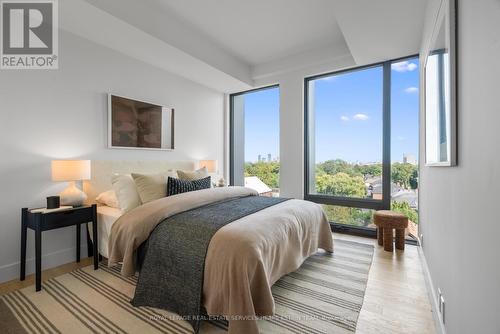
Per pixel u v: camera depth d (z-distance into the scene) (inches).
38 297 72.6
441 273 58.1
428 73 76.2
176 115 146.3
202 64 131.5
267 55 149.6
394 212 116.2
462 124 42.3
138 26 96.3
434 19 65.6
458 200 44.4
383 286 79.4
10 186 84.8
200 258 59.1
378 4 81.8
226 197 99.6
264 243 61.4
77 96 101.5
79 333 57.5
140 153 126.0
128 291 75.9
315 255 105.7
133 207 91.2
